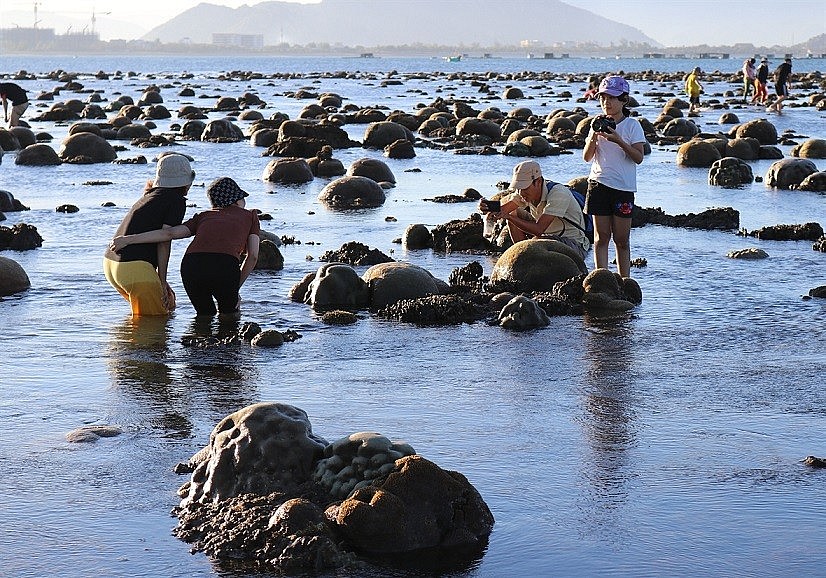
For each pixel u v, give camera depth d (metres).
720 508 5.77
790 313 10.56
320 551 5.14
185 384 8.02
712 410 7.43
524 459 6.48
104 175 24.47
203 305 10.43
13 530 5.48
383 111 48.88
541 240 11.88
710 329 9.88
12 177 23.95
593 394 7.81
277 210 18.47
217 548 5.26
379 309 10.77
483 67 164.75
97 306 10.78
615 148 11.39
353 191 19.52
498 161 28.05
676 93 68.50
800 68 149.25
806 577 5.00
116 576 5.01
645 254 14.04
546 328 9.95
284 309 10.73
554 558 5.22
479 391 7.88
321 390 7.89
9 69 146.38
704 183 23.09
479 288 11.31
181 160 10.63
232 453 5.84
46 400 7.61
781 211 18.53
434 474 5.53
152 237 10.34
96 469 6.29
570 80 96.31
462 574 5.08
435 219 17.28
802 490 6.02
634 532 5.48
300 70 149.12
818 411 7.41
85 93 69.31
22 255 13.73
